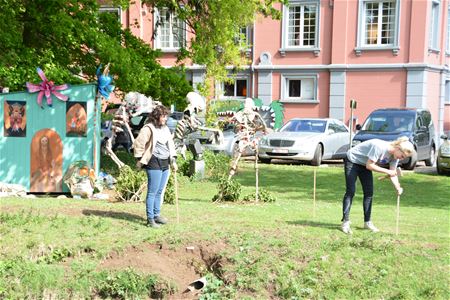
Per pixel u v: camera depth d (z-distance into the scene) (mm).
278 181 16922
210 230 8445
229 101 25562
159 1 19516
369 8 29734
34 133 12938
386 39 29641
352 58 29969
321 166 21281
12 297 6902
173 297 7145
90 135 13023
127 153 20422
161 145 8867
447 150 18734
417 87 28984
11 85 14359
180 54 20281
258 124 12711
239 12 19250
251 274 7246
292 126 22938
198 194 13641
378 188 15984
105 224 8922
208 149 18609
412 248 7762
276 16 20859
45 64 15102
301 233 8375
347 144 23438
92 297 7070
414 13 28906
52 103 12938
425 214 11586
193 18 19406
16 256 7625
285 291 6934
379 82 29609
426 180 17734
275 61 31312
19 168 12961
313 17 30703
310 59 30781
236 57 19922
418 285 6945
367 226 8984
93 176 12375
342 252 7598
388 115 21797
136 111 14656
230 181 12078
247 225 8883
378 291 6863
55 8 15898
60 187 12922
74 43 15977
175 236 8156
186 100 17078
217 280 7285
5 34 14438
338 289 6910
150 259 7672
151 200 8867
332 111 30375
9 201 10672
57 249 7820
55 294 7012
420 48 28906
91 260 7637
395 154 8398
